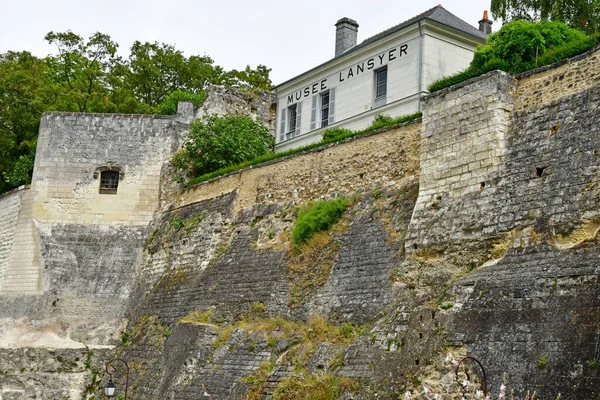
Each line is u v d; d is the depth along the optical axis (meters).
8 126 39.50
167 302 27.28
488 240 17.58
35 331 29.64
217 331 23.19
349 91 31.67
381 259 20.44
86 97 40.88
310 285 22.11
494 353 15.27
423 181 19.91
